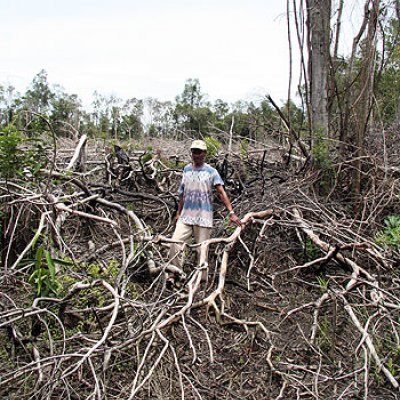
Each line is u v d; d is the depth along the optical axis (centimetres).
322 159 629
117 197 652
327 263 476
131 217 517
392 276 436
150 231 529
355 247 446
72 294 343
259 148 891
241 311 432
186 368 338
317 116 675
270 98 671
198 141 462
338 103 675
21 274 425
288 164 705
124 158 725
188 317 346
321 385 325
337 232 502
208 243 417
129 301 330
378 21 646
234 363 352
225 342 373
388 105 899
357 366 327
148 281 461
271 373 329
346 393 302
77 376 313
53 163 430
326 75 669
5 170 432
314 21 659
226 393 321
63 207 451
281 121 857
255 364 346
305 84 679
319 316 410
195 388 305
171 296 347
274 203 527
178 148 1001
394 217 545
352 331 388
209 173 467
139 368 281
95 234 552
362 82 632
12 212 437
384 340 366
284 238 543
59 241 413
